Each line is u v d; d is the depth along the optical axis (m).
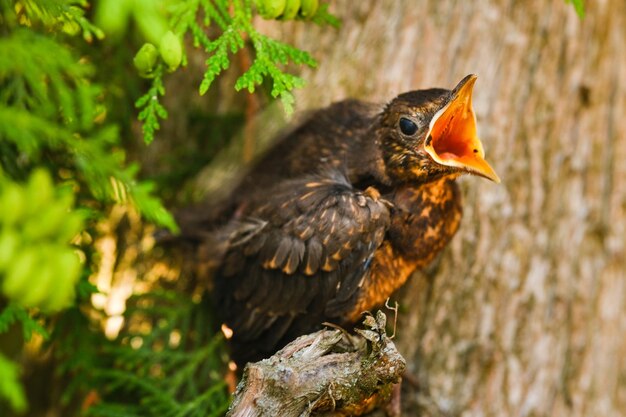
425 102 6.10
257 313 6.32
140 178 7.86
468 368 7.26
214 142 7.84
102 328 7.31
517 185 7.45
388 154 6.23
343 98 7.43
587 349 7.51
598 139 7.68
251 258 6.33
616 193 7.68
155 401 6.61
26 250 3.28
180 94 7.95
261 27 7.73
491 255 7.34
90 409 6.49
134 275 7.70
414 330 7.30
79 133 5.33
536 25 7.63
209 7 5.16
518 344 7.33
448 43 7.54
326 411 5.04
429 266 7.30
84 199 6.41
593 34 7.73
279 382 4.86
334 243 6.05
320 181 6.41
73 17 4.71
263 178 6.88
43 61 4.13
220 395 6.60
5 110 3.87
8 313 5.16
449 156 6.05
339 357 5.02
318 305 6.16
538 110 7.55
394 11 7.66
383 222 6.09
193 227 6.91
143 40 7.00
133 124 7.77
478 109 7.45
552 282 7.47
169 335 7.09
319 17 5.92
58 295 3.36
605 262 7.62
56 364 7.76
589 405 7.45
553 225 7.51
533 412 7.27
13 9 4.51
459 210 6.51
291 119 7.19
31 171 5.42
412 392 7.20
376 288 6.21
